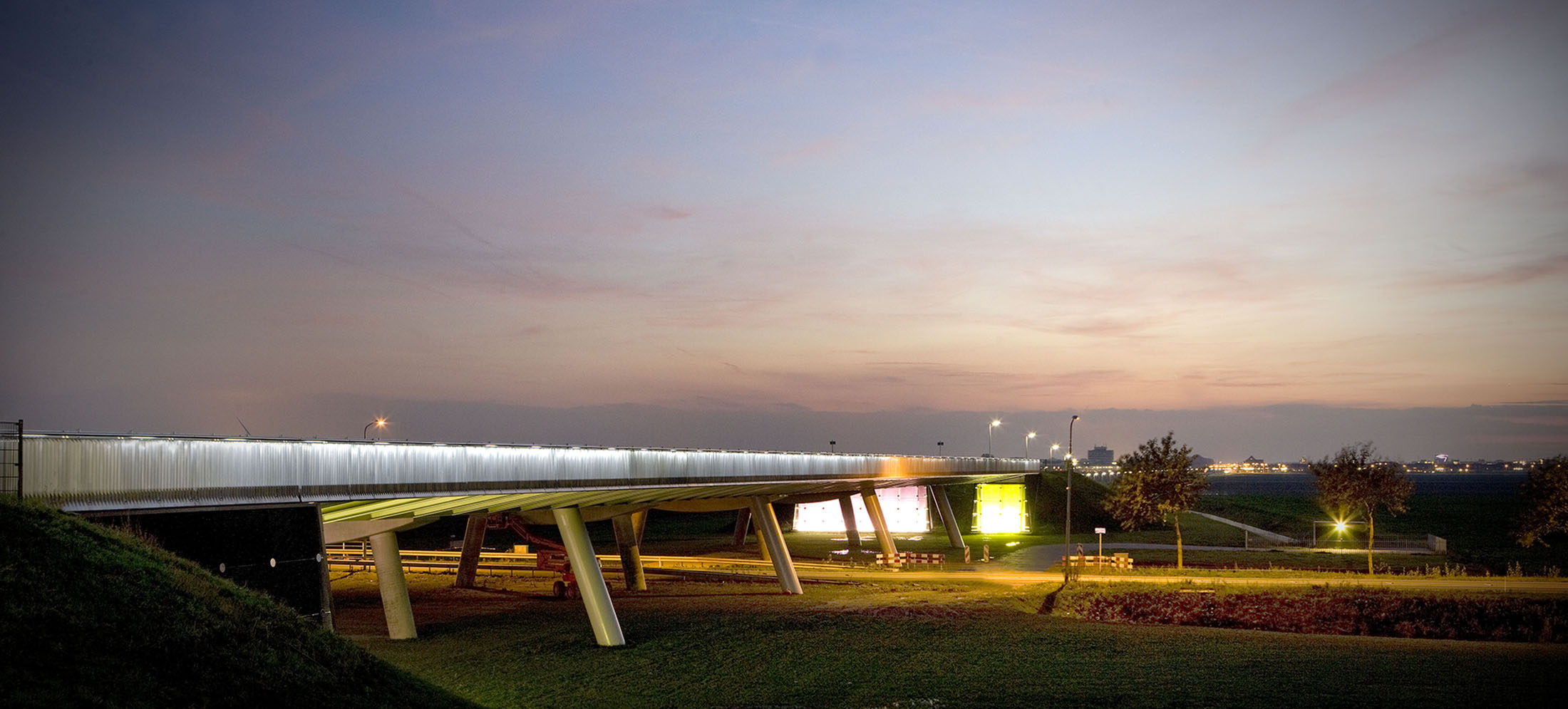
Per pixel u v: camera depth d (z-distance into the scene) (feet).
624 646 121.80
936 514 405.18
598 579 124.98
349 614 151.74
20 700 44.11
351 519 103.50
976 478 338.34
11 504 57.72
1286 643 125.59
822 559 256.52
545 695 96.22
